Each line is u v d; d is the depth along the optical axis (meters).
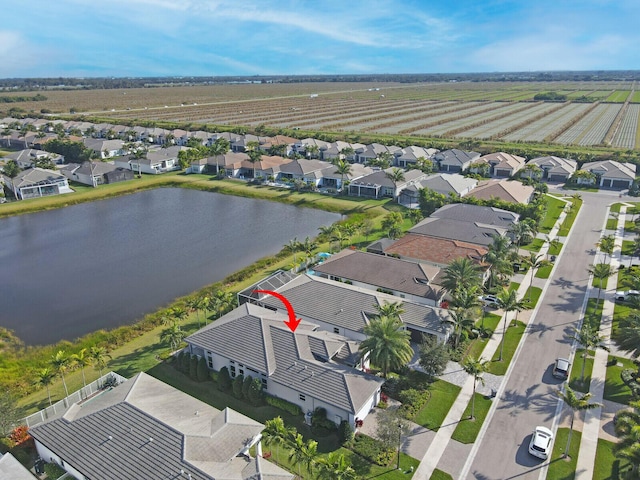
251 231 102.88
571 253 86.06
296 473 40.78
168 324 64.88
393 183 122.25
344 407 44.09
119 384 50.31
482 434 44.50
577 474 39.75
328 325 59.88
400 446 43.09
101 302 72.44
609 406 47.75
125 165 160.12
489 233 84.12
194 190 138.38
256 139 190.88
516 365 54.69
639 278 61.91
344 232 89.88
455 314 56.66
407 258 78.44
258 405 49.38
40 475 40.91
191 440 37.75
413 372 54.12
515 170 145.00
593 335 51.62
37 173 129.75
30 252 92.44
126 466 36.88
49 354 59.19
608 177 130.75
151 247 94.38
